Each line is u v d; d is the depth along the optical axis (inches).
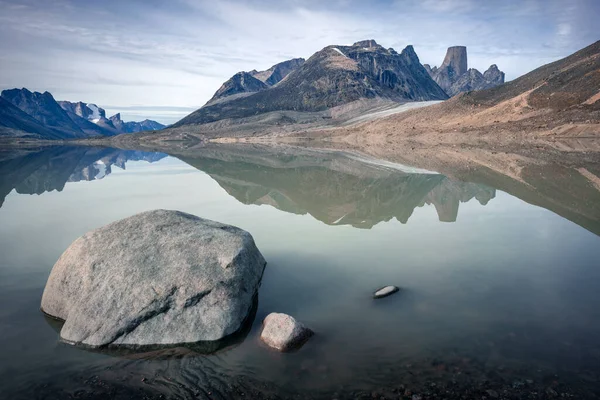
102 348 337.7
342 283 450.3
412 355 310.5
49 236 687.1
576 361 292.4
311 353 320.5
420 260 515.5
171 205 943.0
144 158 2716.5
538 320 353.7
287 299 414.3
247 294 397.4
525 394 260.7
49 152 3922.2
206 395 276.2
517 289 419.5
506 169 1443.2
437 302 396.2
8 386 290.5
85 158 2805.1
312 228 698.8
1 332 362.6
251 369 304.0
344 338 339.6
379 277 463.2
